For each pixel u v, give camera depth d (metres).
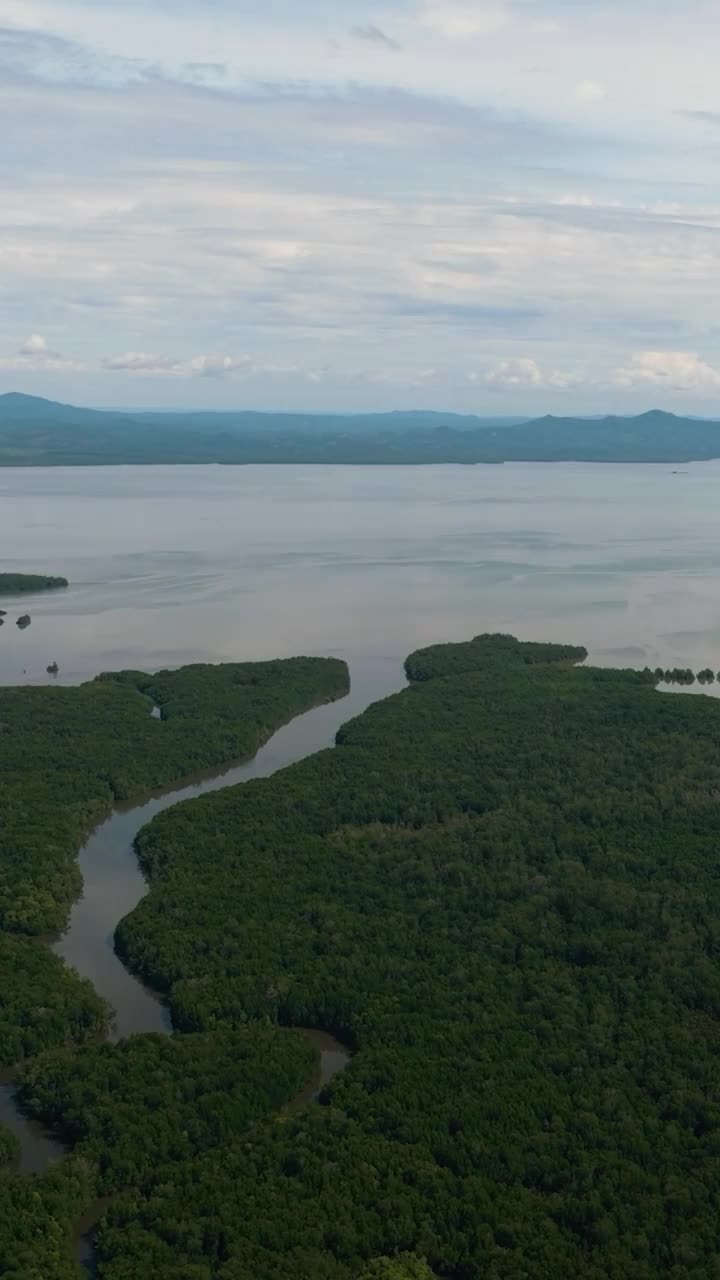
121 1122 84.44
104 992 105.00
